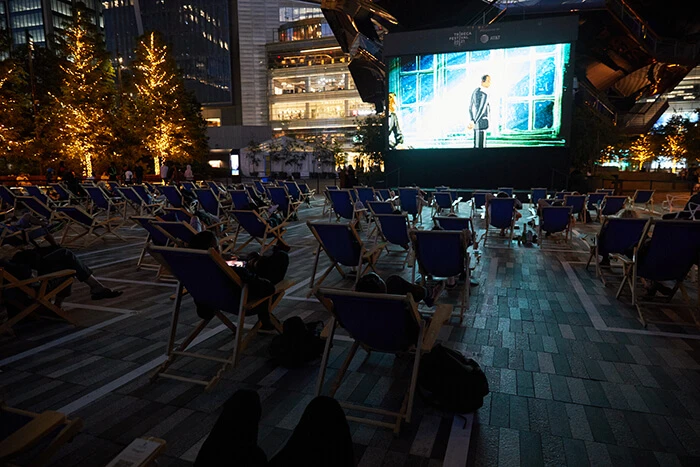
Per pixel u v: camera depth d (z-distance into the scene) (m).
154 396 3.04
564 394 3.09
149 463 1.52
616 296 5.33
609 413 2.84
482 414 2.85
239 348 3.31
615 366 3.53
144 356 3.70
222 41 67.94
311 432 1.51
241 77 68.88
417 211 11.01
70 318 4.61
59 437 1.56
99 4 85.69
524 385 3.23
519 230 10.95
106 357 3.68
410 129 20.09
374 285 2.93
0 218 10.83
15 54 30.88
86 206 13.94
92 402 2.95
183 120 32.47
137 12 68.75
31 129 27.62
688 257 4.36
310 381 3.28
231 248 8.09
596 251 6.31
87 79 27.59
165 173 24.06
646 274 4.61
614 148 26.91
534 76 17.95
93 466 2.30
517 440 2.56
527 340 4.08
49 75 31.62
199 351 3.82
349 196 10.20
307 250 8.59
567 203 11.14
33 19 85.75
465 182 20.81
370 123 28.77
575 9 20.77
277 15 70.25
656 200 20.41
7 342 3.97
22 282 3.87
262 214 10.37
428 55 19.16
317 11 74.94
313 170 36.12
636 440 2.55
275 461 1.50
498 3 21.09
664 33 23.05
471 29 18.31
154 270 6.80
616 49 24.67
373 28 22.39
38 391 3.10
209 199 10.35
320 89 70.25
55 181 20.06
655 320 4.57
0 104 25.19
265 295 3.40
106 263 7.31
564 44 17.33
